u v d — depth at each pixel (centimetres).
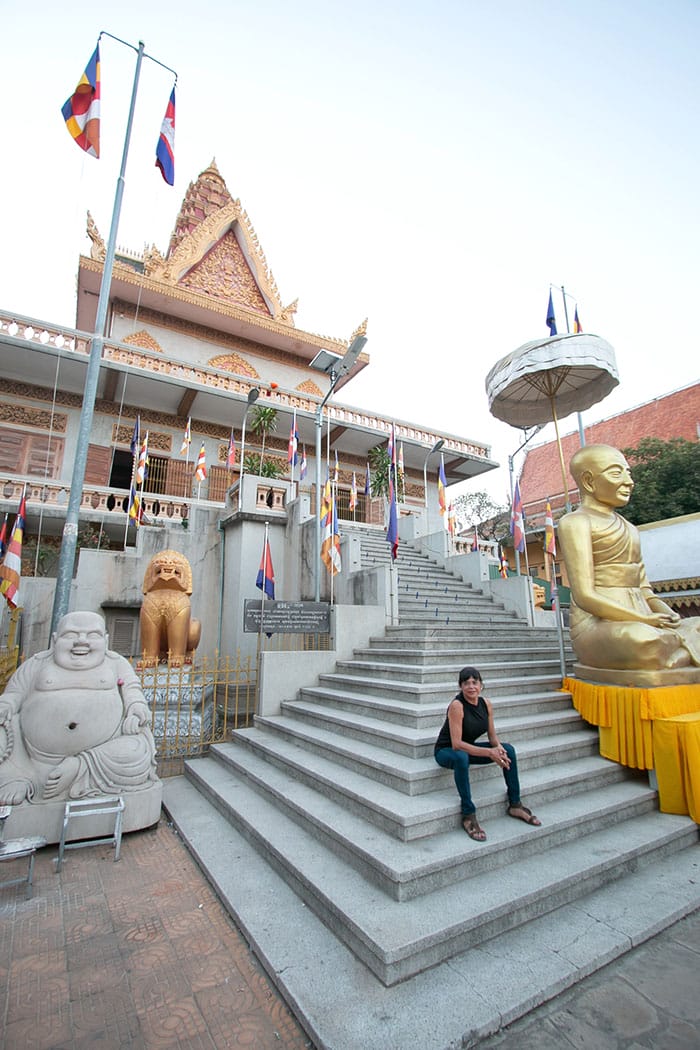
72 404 1727
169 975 325
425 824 402
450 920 324
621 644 571
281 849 431
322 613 851
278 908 381
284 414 1866
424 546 1422
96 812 477
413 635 846
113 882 438
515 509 1204
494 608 1109
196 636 970
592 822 461
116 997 306
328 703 711
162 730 757
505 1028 276
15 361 1553
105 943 357
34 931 370
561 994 300
